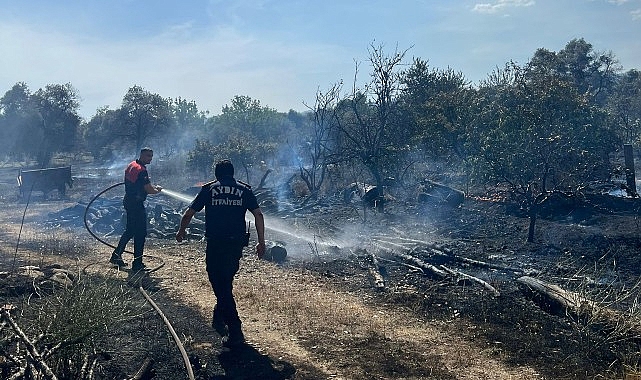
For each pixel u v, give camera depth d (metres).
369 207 15.23
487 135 13.05
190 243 12.05
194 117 60.62
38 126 55.06
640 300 7.16
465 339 6.29
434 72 23.03
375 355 5.79
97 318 5.18
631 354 5.60
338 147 20.08
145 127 55.50
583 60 56.84
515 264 9.19
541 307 7.15
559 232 10.69
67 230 14.13
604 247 9.66
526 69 16.91
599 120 13.14
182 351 5.38
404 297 7.87
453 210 13.36
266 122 42.72
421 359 5.70
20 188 23.73
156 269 9.23
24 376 4.35
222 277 5.95
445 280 8.52
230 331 5.88
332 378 5.22
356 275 9.15
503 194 13.66
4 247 11.25
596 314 6.18
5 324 5.11
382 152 17.45
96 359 5.03
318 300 7.80
